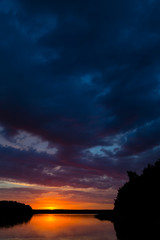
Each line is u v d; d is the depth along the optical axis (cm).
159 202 4175
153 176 4591
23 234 4225
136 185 4991
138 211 4584
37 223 7406
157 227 3778
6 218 11169
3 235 4075
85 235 4038
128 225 5234
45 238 3675
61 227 5766
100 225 6406
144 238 3288
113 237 3650
